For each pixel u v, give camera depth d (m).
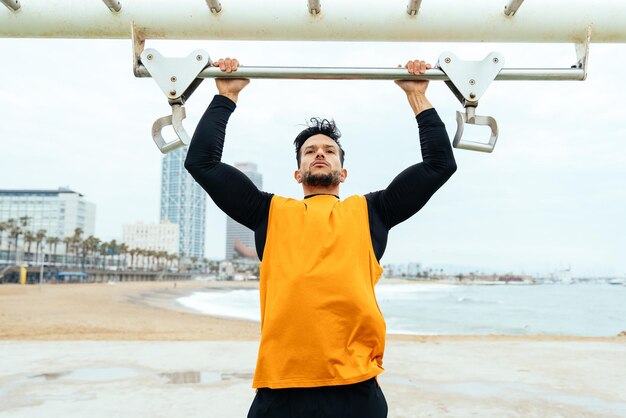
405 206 1.74
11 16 1.86
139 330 15.11
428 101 1.82
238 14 1.83
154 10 1.82
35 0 1.85
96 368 5.86
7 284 69.31
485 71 1.77
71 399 4.39
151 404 4.22
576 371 5.82
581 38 1.87
